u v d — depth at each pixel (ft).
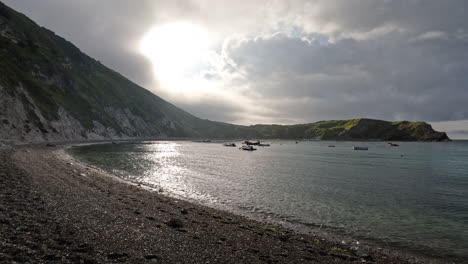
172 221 50.31
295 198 94.38
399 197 101.96
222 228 53.47
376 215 76.84
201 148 435.94
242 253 39.60
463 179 152.05
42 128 289.12
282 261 38.91
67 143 310.86
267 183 123.13
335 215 75.41
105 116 559.79
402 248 54.03
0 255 26.89
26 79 335.06
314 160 265.75
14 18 457.68
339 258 44.24
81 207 54.03
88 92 574.15
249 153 357.61
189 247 39.17
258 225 61.41
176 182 115.85
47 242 32.99
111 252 32.99
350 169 193.16
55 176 92.32
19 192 58.95
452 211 82.84
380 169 197.06
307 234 59.11
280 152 401.08
